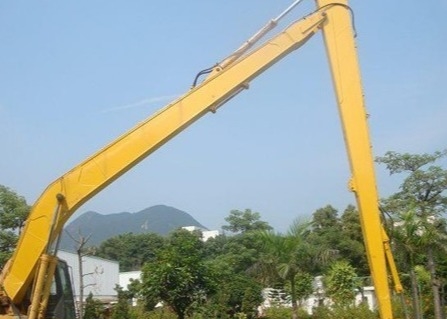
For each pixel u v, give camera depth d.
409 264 20.59
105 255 80.50
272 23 11.24
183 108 10.85
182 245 27.56
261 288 32.56
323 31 11.20
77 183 10.59
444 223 24.20
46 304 10.23
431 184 27.80
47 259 10.23
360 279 35.56
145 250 79.88
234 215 68.56
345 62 10.97
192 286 26.56
